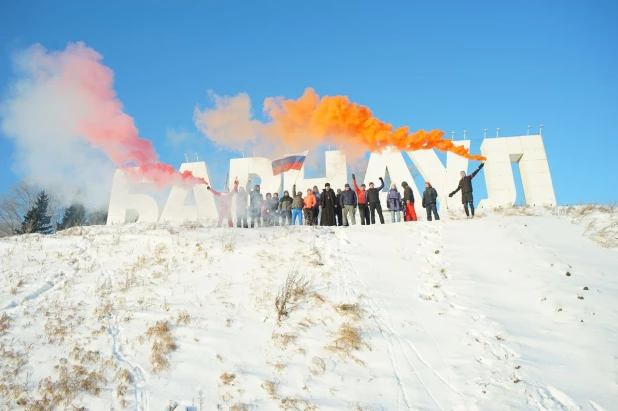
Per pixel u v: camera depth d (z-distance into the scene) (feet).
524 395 22.16
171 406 22.91
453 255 39.70
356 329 28.81
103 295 33.99
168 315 30.71
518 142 66.95
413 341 27.63
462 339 27.40
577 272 33.63
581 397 21.57
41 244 45.03
